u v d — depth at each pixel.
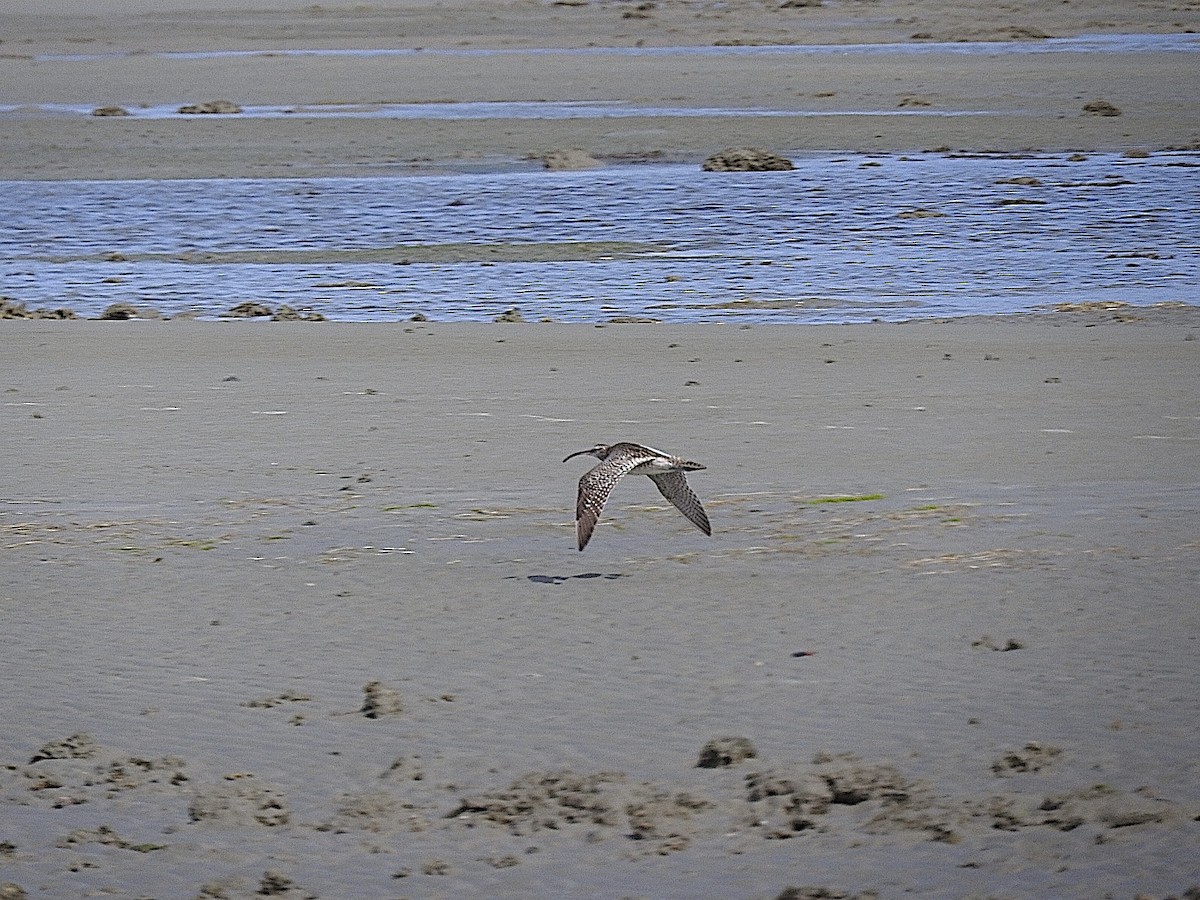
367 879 13.98
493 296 45.72
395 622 20.03
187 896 13.89
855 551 22.20
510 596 20.81
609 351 35.28
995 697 17.14
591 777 15.49
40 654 19.27
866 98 97.94
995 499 24.41
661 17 167.75
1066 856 13.82
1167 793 14.83
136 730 17.11
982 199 63.38
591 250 54.03
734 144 81.00
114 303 45.53
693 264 50.84
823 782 15.16
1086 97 95.44
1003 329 37.66
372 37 150.12
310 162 77.38
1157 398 30.31
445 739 16.62
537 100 100.31
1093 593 20.22
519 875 13.95
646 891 13.60
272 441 28.53
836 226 58.09
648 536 23.22
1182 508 23.72
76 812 15.41
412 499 25.11
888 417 29.27
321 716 17.31
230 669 18.69
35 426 29.84
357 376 33.25
